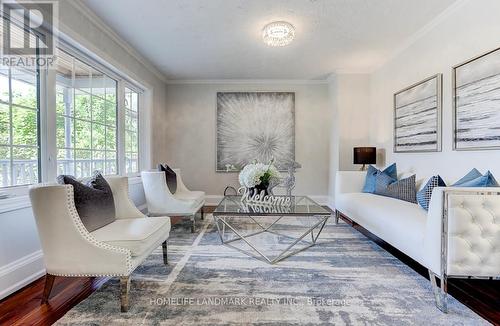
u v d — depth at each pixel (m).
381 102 4.25
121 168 3.67
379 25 3.02
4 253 1.84
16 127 2.07
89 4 2.57
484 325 1.51
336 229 3.45
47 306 1.69
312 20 2.89
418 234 1.93
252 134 5.21
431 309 1.67
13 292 1.87
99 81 3.27
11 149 2.02
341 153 4.70
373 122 4.53
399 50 3.69
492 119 2.23
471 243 1.69
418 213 2.38
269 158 5.20
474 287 1.96
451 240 1.69
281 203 2.83
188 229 3.44
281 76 4.97
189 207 3.28
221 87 5.21
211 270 2.21
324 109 5.21
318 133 5.22
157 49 3.68
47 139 2.30
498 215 1.70
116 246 1.68
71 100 2.77
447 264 1.69
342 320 1.55
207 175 5.25
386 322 1.53
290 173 4.01
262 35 3.20
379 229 2.51
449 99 2.77
